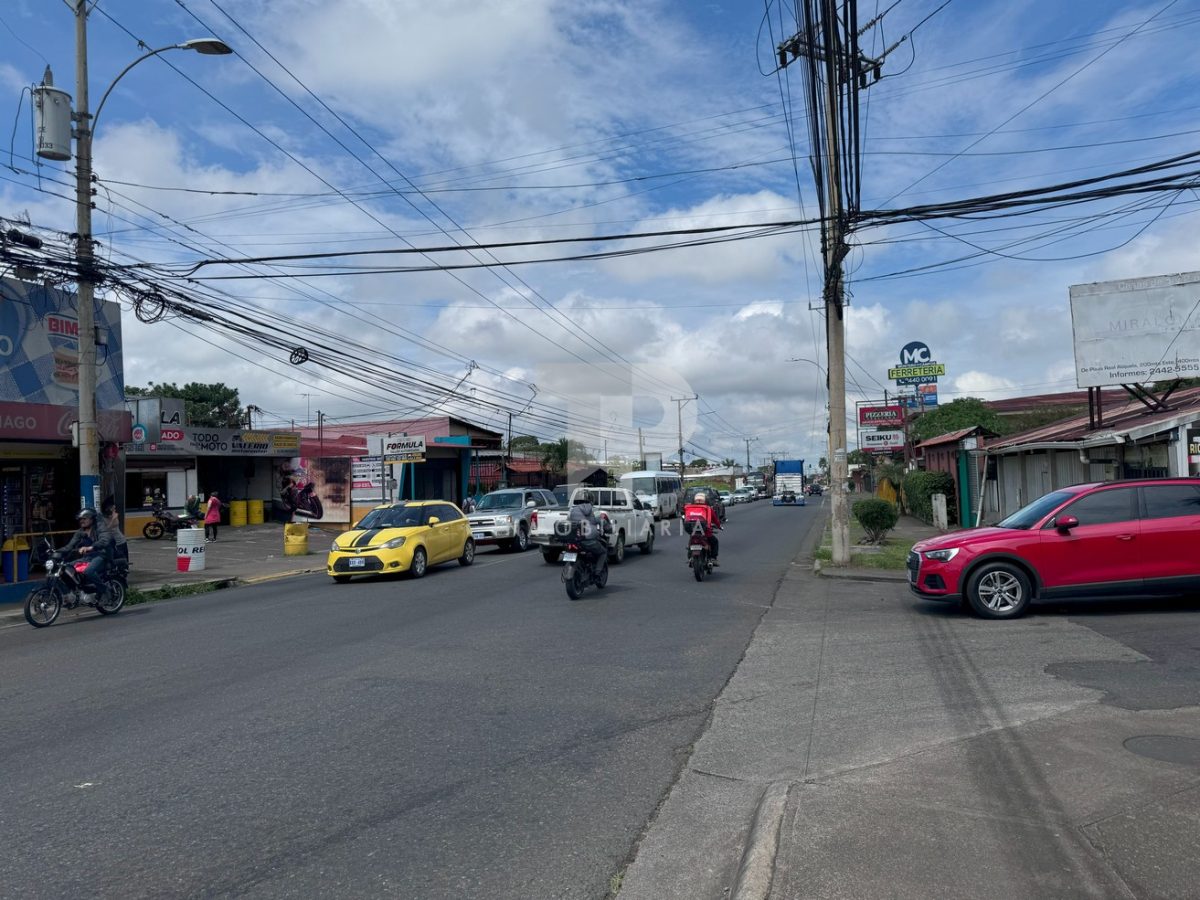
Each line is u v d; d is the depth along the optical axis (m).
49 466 20.05
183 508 33.22
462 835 4.78
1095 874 3.83
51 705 7.93
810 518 42.69
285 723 6.99
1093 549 10.45
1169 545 10.36
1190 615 10.22
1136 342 18.31
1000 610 10.64
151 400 23.41
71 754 6.38
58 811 5.25
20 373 18.61
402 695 7.80
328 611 13.31
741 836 4.71
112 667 9.62
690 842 4.66
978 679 7.66
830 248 17.14
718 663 8.98
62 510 20.22
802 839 4.30
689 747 6.25
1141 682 7.25
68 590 14.12
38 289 19.00
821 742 6.18
